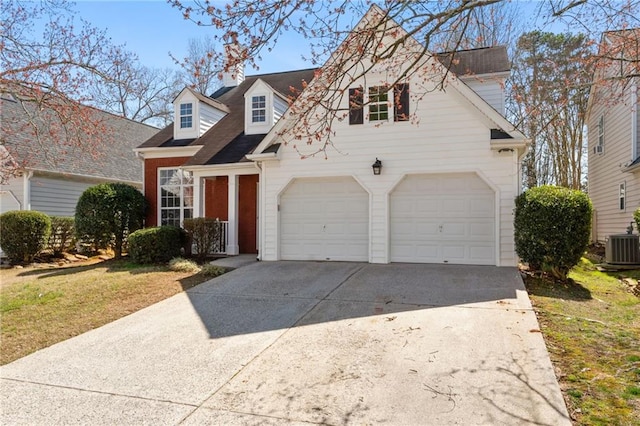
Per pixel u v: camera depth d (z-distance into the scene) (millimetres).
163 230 10820
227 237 12055
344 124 10086
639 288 7719
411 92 9477
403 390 3619
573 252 7793
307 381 3869
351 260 10305
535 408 3250
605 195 16641
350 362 4246
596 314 6012
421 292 6914
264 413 3332
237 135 13141
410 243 9836
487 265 9281
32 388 3900
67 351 4832
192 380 3977
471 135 9258
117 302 6898
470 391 3553
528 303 6082
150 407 3484
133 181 17234
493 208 9305
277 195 10672
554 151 22141
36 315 6215
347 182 10359
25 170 12898
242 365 4285
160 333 5367
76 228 12102
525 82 15164
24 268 11711
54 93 9133
